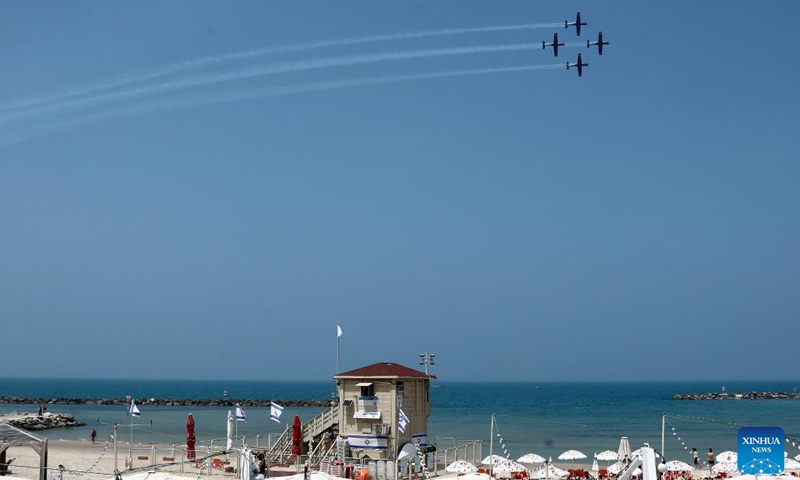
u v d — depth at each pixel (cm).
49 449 11619
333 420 8294
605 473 7912
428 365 8281
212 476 7375
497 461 7912
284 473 7456
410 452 7662
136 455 10525
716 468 7919
